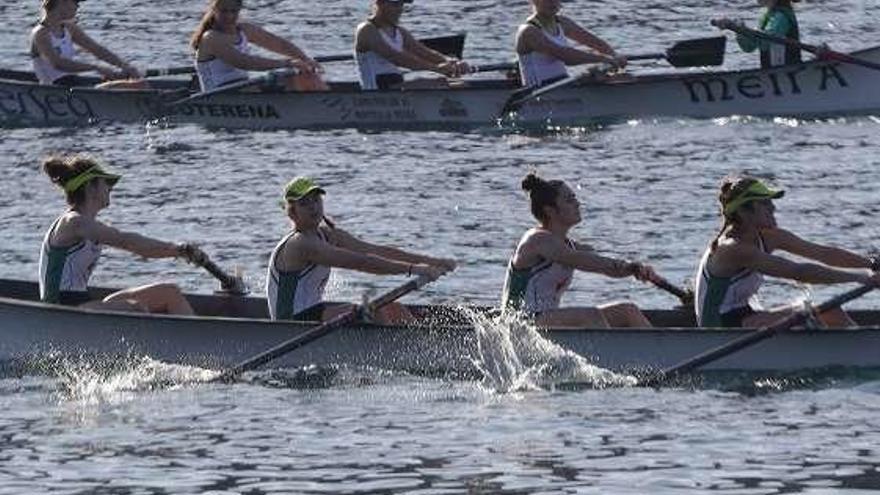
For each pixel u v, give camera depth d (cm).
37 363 5709
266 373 5675
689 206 8281
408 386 5534
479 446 4888
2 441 4962
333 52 13062
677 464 4709
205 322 5609
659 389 5456
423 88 10338
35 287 6197
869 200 8331
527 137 10006
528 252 5722
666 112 10394
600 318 5725
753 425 5056
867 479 4566
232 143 9969
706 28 13562
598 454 4803
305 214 5738
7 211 8344
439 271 5691
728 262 5697
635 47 12938
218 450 4872
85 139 10131
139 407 5303
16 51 13250
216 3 10388
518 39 10306
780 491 4484
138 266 7356
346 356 5675
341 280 7000
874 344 5609
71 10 10888
